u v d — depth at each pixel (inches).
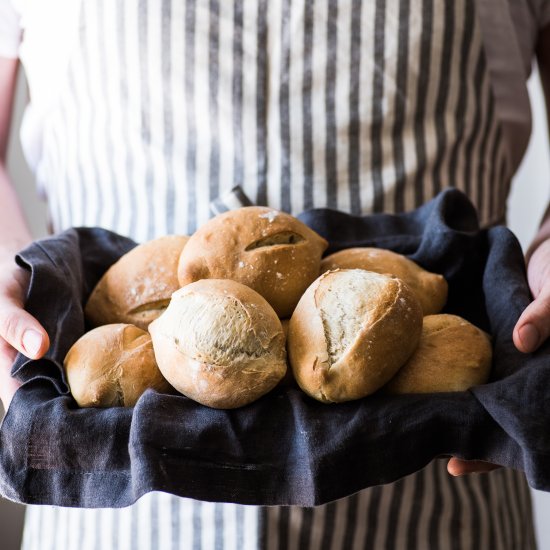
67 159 35.9
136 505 33.1
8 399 26.1
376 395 23.7
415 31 33.1
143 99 33.6
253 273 25.1
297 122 33.2
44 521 35.9
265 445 23.0
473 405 23.0
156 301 26.7
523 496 39.4
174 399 23.4
